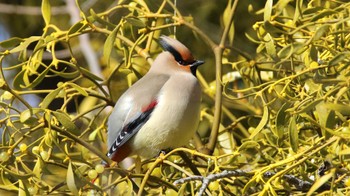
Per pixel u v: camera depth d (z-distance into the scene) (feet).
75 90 34.40
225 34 34.68
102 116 43.68
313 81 27.22
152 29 34.65
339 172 25.71
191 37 48.62
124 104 34.09
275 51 29.81
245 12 49.47
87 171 30.30
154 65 35.96
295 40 33.83
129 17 34.76
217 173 27.14
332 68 29.99
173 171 31.96
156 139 33.83
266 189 25.66
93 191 28.60
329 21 28.89
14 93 29.94
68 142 33.22
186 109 33.88
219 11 50.37
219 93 33.60
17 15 54.29
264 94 31.58
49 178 35.55
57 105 51.37
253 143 28.37
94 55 47.80
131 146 34.24
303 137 31.63
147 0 36.04
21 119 28.99
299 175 30.04
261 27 32.27
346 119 27.68
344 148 25.02
